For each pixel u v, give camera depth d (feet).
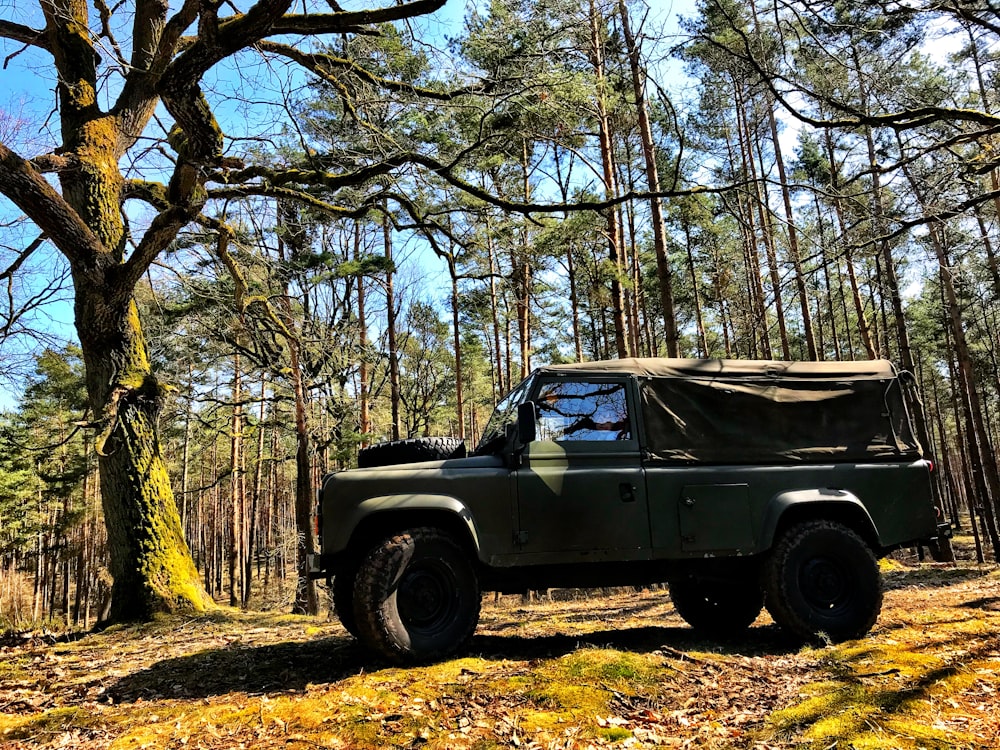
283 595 65.98
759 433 17.28
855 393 18.07
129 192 32.09
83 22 29.55
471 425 124.57
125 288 26.81
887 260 62.80
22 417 97.35
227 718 11.57
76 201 28.43
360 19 22.30
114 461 26.68
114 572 26.30
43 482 97.81
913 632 16.97
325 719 11.21
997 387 92.07
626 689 12.54
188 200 25.79
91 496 112.16
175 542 27.14
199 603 26.25
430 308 87.56
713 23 42.42
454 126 37.60
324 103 37.06
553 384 16.78
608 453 16.33
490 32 27.71
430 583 15.08
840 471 17.28
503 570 16.05
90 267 26.45
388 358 75.56
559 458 16.06
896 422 18.20
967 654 14.21
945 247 37.24
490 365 117.29
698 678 13.44
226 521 152.97
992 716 10.66
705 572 16.94
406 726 10.78
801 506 17.19
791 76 22.00
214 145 24.07
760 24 28.66
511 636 19.16
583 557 15.60
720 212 57.93
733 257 85.40
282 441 80.64
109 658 18.74
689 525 16.15
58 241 26.07
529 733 10.39
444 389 101.14
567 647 16.84
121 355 27.66
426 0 21.42
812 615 16.16
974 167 25.88
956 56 45.83
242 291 35.09
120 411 26.76
